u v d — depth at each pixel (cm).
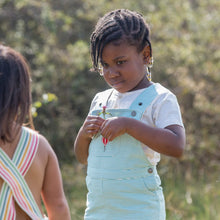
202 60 1109
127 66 387
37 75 1084
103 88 1176
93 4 1209
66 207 328
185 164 988
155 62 1119
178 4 1252
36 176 306
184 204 757
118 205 385
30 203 298
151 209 384
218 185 873
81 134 417
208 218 712
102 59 391
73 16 1223
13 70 289
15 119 296
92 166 404
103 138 398
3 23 1159
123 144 388
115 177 387
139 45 392
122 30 385
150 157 392
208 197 788
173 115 386
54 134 1113
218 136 1110
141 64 397
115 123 372
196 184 882
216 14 1216
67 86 1139
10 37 1125
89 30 1221
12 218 286
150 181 387
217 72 1108
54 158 323
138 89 403
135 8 1194
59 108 1115
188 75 1101
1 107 286
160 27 1168
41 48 1123
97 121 395
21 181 296
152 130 371
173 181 888
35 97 1082
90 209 402
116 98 414
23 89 293
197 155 1041
